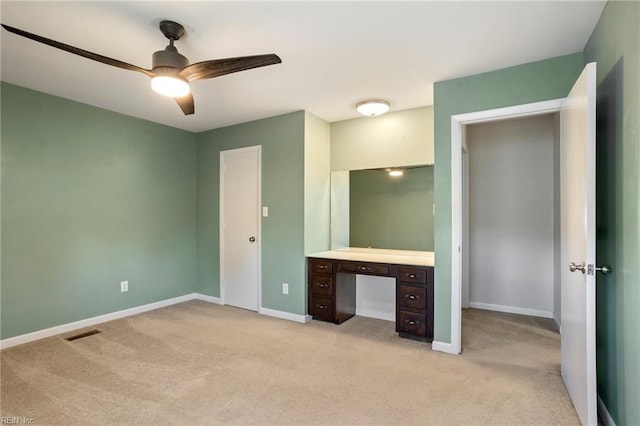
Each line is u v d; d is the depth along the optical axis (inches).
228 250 175.2
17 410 81.0
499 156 164.9
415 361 107.5
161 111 150.4
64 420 77.2
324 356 111.5
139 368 103.0
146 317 154.3
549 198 154.9
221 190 177.6
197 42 90.3
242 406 82.7
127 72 109.8
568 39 89.0
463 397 86.3
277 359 109.3
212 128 179.2
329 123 165.6
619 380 69.3
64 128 134.7
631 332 63.4
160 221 171.3
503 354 112.8
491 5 74.5
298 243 150.3
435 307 117.6
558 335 130.2
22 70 108.4
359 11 76.7
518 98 103.9
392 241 151.5
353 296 157.8
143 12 76.8
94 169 144.7
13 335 121.2
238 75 111.1
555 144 146.7
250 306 166.9
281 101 136.2
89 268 142.9
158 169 170.1
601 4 74.3
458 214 113.6
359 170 158.2
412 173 147.1
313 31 85.4
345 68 106.3
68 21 80.4
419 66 104.8
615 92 70.2
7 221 120.0
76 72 109.7
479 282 168.7
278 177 156.1
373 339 126.7
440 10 76.5
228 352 114.8
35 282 126.8
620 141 67.9
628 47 63.4
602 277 78.8
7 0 71.9
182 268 182.4
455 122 113.6
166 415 79.1
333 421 76.8
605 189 76.7
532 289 157.6
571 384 84.0
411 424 75.5
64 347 119.3
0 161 118.4
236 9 75.7
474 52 96.1
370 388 90.9
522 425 74.9
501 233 164.1
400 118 147.9
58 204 133.3
